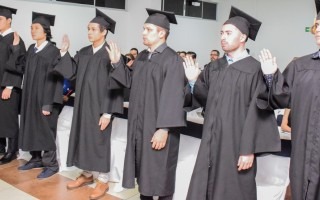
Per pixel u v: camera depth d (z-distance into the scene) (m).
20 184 2.93
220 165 1.80
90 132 2.65
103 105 2.60
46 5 6.70
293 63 1.75
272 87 1.61
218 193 1.79
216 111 1.83
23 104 3.14
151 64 2.23
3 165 3.38
